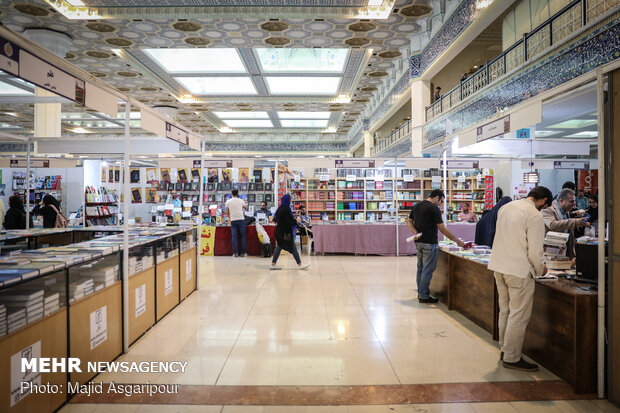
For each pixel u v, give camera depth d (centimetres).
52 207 856
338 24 997
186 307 548
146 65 1304
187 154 2525
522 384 317
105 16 931
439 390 307
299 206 1399
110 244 388
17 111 1744
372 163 1005
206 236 1093
